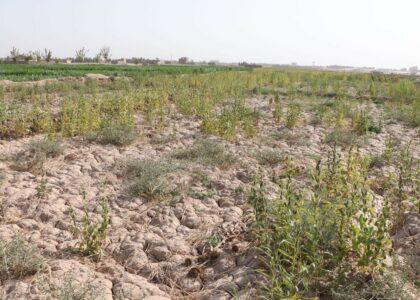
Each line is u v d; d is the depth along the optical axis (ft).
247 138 31.40
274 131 33.96
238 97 46.93
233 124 31.32
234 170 23.58
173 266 13.87
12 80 70.13
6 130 29.73
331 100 53.06
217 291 12.39
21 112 32.78
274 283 11.98
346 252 12.82
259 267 13.35
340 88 64.49
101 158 24.93
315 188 16.88
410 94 57.62
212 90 55.31
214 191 20.12
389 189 19.75
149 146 28.32
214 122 32.42
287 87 70.64
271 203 16.49
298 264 12.17
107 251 14.78
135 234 15.97
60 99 48.06
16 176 21.22
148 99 46.09
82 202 18.62
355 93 63.77
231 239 15.56
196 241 15.61
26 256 12.85
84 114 31.32
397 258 13.35
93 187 20.49
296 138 31.24
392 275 11.66
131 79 75.20
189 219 17.17
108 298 11.93
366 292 11.23
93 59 225.15
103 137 28.71
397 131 35.53
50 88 56.80
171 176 21.52
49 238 15.33
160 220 17.10
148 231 16.33
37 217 17.06
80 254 14.37
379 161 25.44
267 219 15.26
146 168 21.48
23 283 12.06
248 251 14.43
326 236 12.95
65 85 58.59
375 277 12.08
